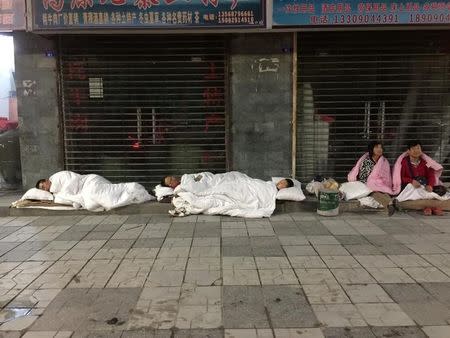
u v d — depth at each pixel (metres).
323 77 7.76
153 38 7.64
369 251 5.05
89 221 6.50
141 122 7.86
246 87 7.66
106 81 7.75
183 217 6.66
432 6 6.88
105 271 4.53
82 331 3.35
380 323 3.42
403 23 6.92
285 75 7.62
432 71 7.78
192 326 3.41
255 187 6.84
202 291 4.02
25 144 7.82
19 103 7.73
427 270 4.46
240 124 7.75
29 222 6.49
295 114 7.68
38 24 6.93
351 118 7.88
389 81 7.77
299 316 3.54
